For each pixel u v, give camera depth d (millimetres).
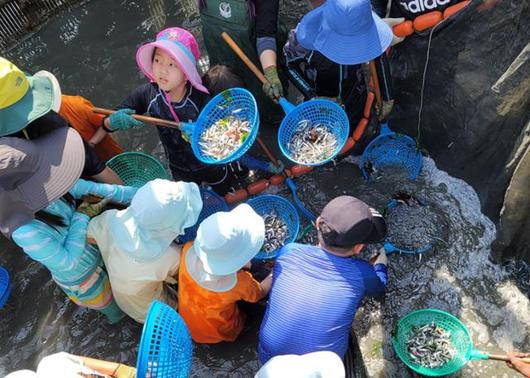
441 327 3320
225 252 2965
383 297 3711
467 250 3807
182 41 3588
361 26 3225
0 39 6117
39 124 2965
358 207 3025
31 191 2818
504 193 3580
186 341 2912
